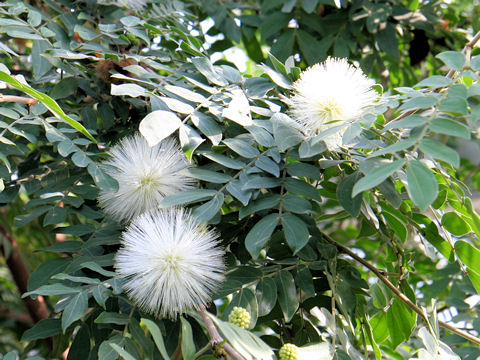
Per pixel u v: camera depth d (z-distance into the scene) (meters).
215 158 0.46
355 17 0.71
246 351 0.36
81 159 0.48
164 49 0.68
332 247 0.49
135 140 0.50
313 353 0.43
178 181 0.48
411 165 0.36
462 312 0.70
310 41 0.71
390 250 0.58
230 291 0.45
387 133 0.48
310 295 0.47
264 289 0.45
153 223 0.44
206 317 0.42
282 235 0.47
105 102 0.59
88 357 0.46
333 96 0.45
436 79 0.44
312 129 0.46
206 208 0.44
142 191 0.47
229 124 0.50
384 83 0.75
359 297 0.54
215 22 0.74
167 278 0.42
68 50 0.56
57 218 0.52
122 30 0.60
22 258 0.84
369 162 0.44
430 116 0.39
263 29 0.72
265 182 0.45
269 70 0.51
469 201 0.50
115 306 0.46
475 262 0.52
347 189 0.46
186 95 0.48
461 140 0.95
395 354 0.61
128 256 0.43
